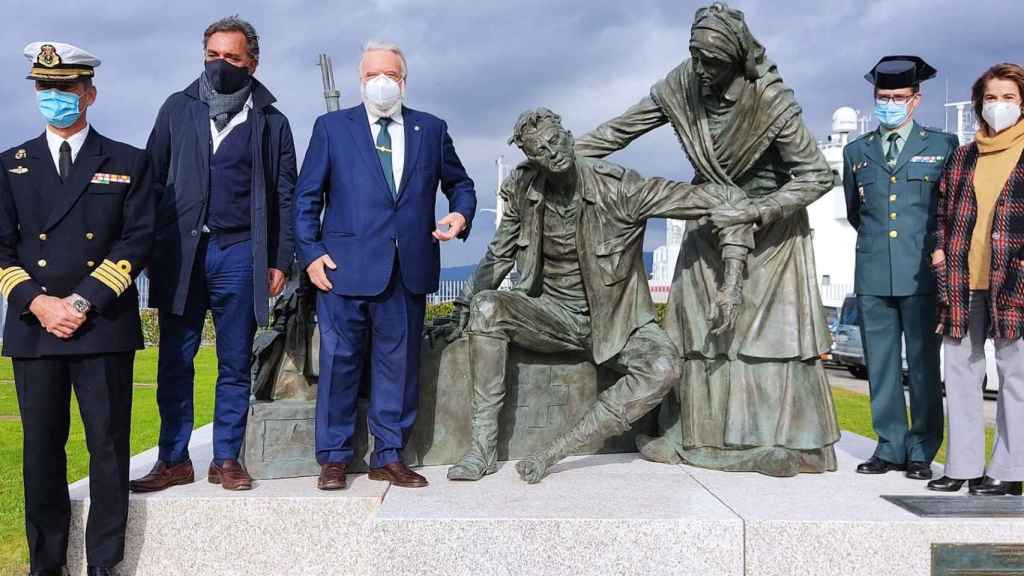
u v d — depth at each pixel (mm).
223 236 3676
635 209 4074
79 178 3264
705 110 4230
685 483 3795
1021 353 3592
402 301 3703
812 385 4145
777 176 4312
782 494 3611
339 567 3459
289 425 3863
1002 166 3629
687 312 4277
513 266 4449
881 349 4223
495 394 4016
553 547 3182
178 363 3709
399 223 3676
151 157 3668
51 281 3203
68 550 3400
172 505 3441
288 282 4164
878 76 4188
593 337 4191
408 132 3781
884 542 3201
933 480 3783
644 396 3879
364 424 4008
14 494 5328
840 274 20359
